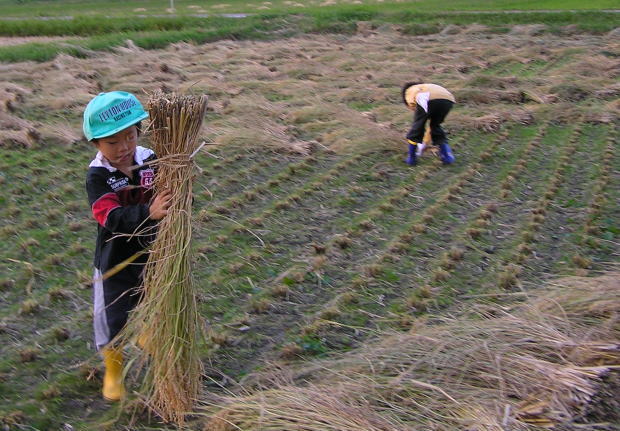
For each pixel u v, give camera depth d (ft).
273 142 25.39
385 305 14.58
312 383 11.46
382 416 10.08
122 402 11.28
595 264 15.98
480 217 18.92
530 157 24.32
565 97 32.01
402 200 20.67
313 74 38.75
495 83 33.58
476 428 9.73
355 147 25.08
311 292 15.29
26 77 37.50
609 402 10.32
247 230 18.16
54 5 107.65
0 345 13.32
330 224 18.98
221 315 14.33
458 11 65.26
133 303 11.18
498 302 14.28
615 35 50.75
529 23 57.98
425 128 23.71
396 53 44.34
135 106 10.53
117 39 50.37
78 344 13.38
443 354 11.36
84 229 18.97
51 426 10.99
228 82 36.06
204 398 11.19
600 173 22.11
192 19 62.85
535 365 10.82
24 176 22.89
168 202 10.19
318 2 91.20
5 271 16.43
